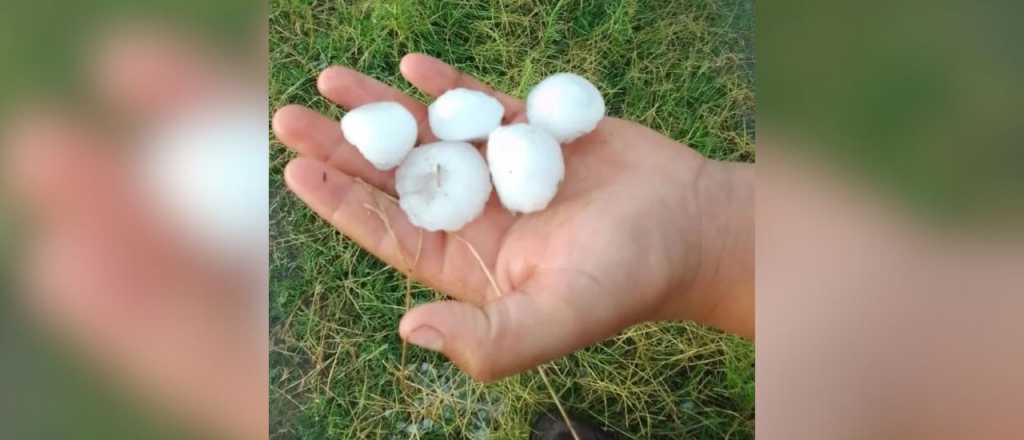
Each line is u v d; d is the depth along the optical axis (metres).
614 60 0.33
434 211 0.25
